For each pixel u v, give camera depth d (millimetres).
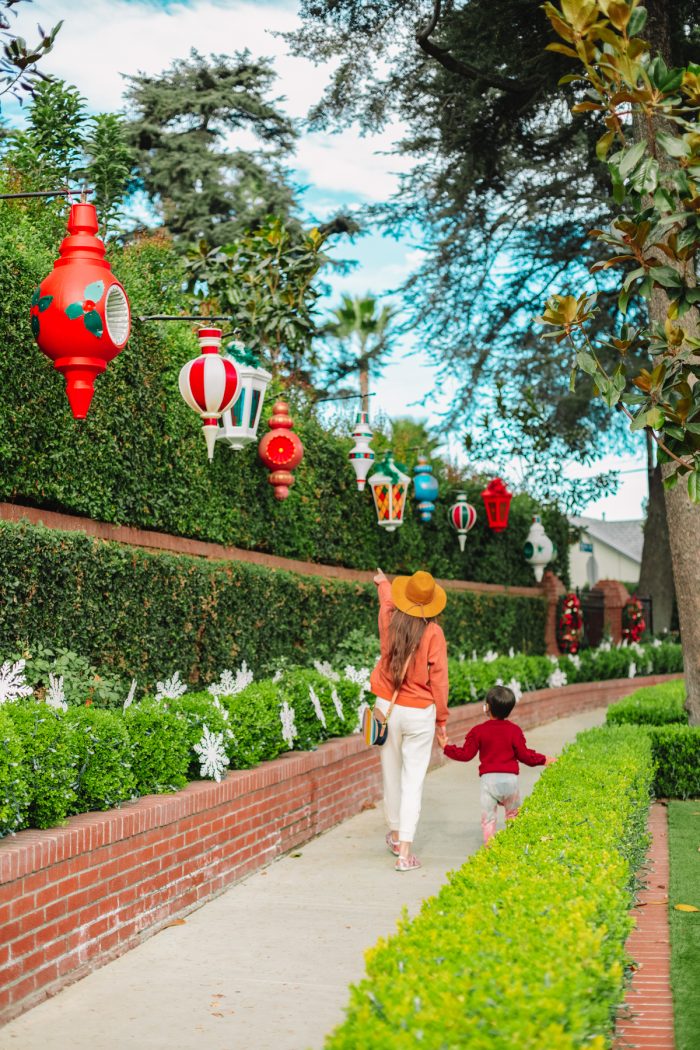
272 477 11898
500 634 19484
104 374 8898
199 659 10016
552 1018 2734
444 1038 2578
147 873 6188
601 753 8844
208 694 8484
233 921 6512
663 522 29609
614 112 6262
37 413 8039
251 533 11789
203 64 30859
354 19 18688
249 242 14000
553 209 23453
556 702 19609
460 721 14531
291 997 5133
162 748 6898
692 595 11938
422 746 8164
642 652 24484
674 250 6277
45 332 7047
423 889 7328
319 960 5719
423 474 16516
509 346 25578
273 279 14055
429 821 9906
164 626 9297
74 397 7184
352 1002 2955
